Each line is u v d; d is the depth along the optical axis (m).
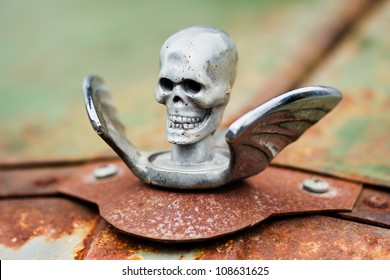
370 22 0.65
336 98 0.39
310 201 0.41
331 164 0.45
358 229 0.39
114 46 0.72
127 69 0.64
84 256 0.39
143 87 0.59
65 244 0.41
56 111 0.59
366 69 0.56
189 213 0.38
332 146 0.48
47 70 0.69
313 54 0.59
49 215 0.43
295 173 0.45
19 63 0.72
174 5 0.84
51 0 0.94
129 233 0.38
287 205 0.40
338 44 0.62
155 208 0.38
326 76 0.56
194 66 0.38
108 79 0.62
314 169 0.45
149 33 0.74
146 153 0.41
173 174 0.39
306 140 0.49
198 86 0.38
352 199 0.41
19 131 0.56
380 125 0.50
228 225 0.38
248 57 0.61
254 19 0.73
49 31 0.81
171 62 0.38
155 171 0.39
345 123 0.50
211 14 0.78
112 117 0.41
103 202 0.41
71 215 0.43
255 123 0.36
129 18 0.81
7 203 0.45
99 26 0.80
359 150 0.47
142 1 0.89
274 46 0.62
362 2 0.71
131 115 0.54
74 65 0.69
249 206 0.39
